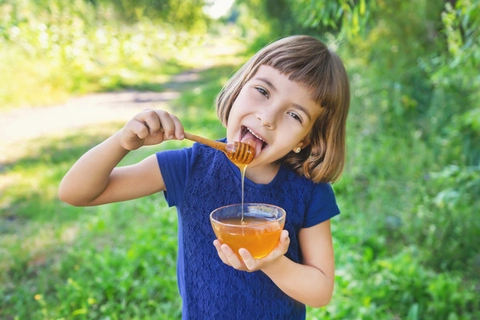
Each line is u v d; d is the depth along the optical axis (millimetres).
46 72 12305
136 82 15117
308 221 1585
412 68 6176
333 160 1615
